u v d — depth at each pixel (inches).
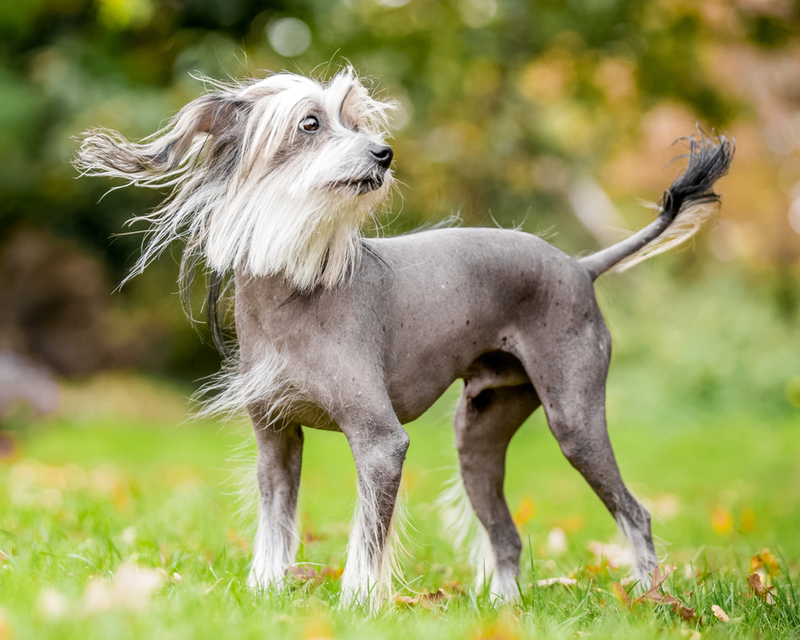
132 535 228.7
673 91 536.7
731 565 234.8
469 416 202.4
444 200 588.4
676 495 428.1
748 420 677.9
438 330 173.9
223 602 151.6
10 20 614.5
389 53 553.9
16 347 703.7
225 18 621.6
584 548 263.7
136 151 163.6
